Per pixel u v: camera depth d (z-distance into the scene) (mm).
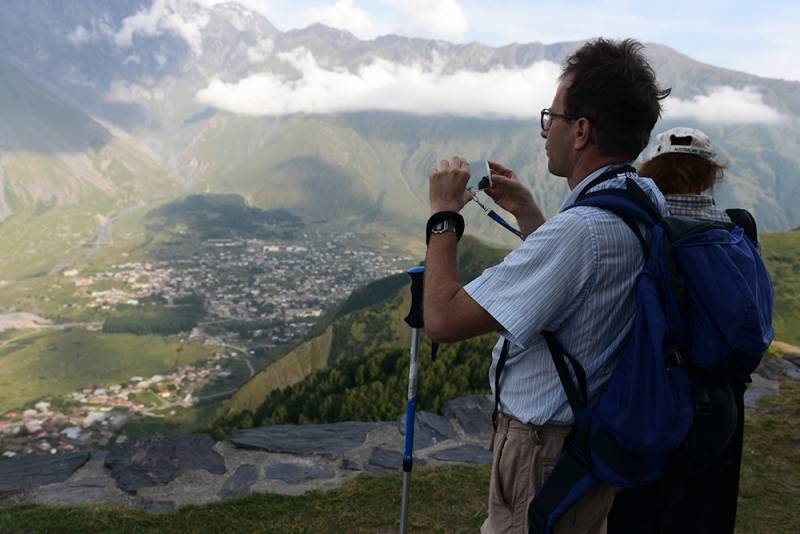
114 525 4930
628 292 2129
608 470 2066
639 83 2240
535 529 2217
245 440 6797
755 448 6820
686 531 2418
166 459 6312
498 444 2449
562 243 2090
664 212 2371
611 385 2104
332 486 5883
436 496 5539
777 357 10438
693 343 2076
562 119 2391
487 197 3059
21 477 5965
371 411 18156
